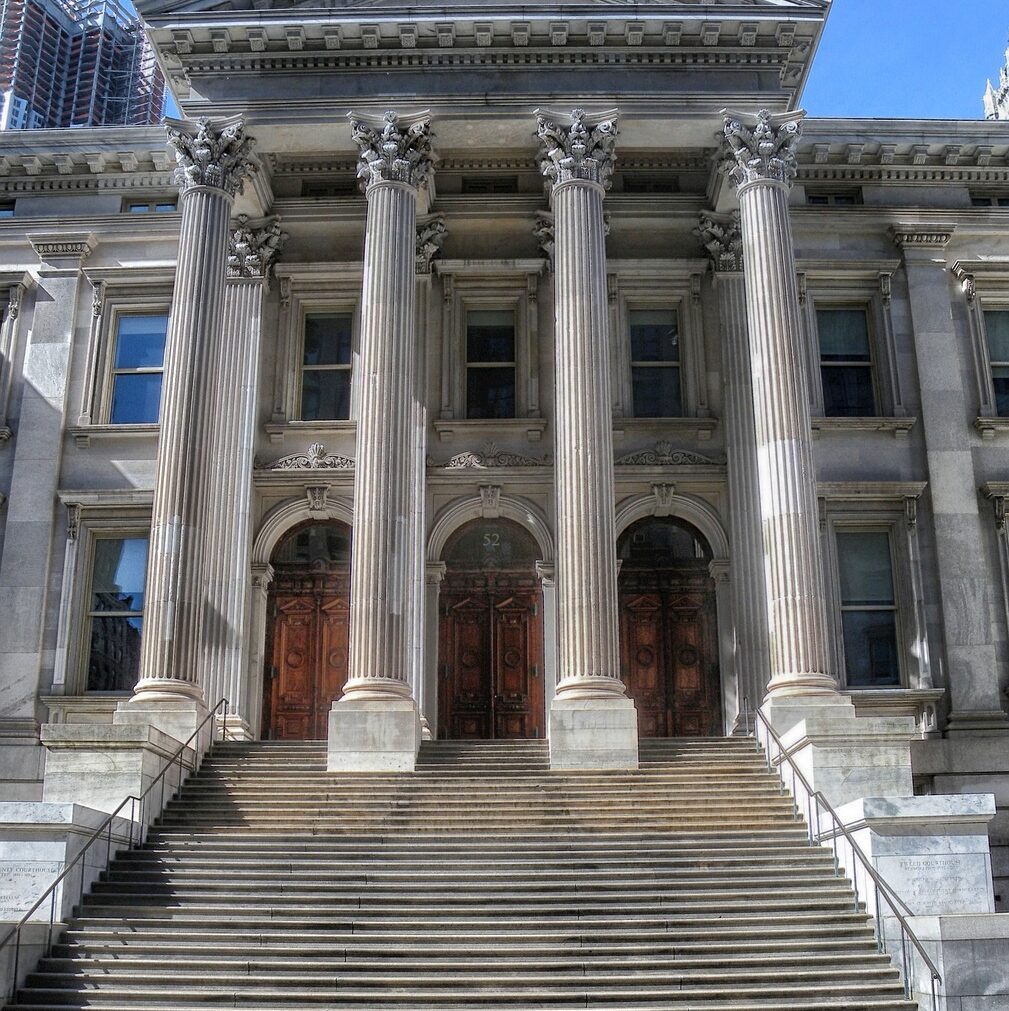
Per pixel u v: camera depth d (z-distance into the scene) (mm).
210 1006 13977
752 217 24188
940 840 15703
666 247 28594
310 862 17266
